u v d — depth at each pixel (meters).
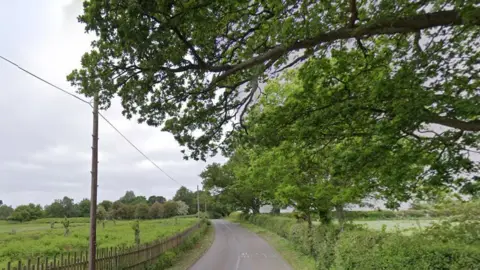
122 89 7.59
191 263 16.95
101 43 6.99
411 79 5.57
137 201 118.75
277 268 14.41
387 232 8.96
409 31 5.18
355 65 6.84
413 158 6.31
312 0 5.39
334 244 11.40
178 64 6.46
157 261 15.09
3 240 28.08
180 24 5.91
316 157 9.39
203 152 9.20
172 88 7.99
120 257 11.91
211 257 18.97
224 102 8.79
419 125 5.77
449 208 7.34
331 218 15.34
